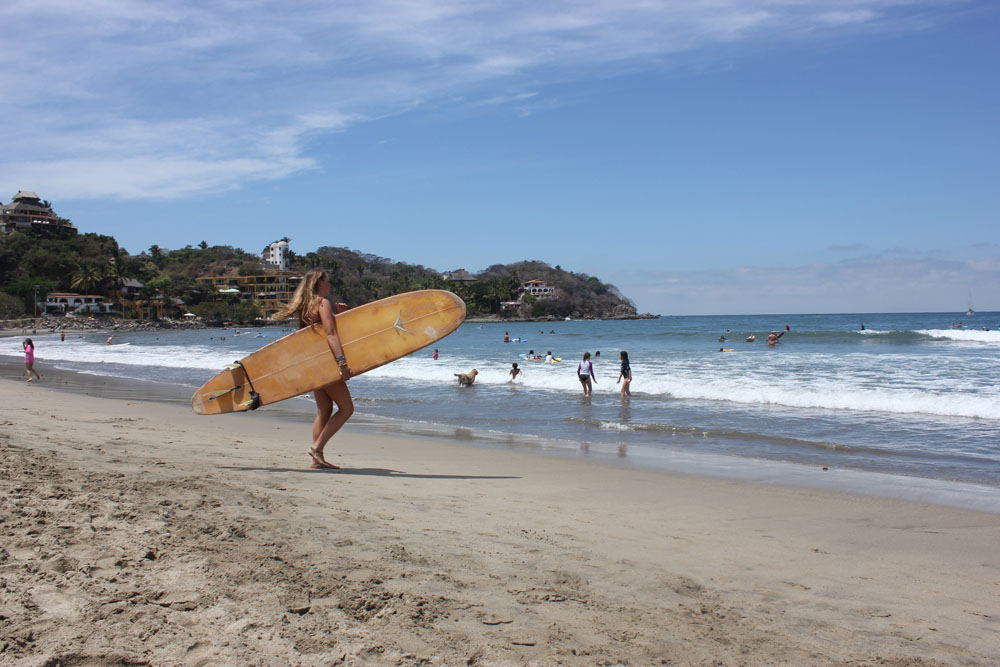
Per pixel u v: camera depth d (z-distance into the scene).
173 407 13.55
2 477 4.11
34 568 2.67
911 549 4.76
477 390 18.44
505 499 5.60
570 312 186.38
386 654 2.28
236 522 3.57
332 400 6.34
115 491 3.98
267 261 193.25
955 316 136.62
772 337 40.44
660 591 3.33
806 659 2.66
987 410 12.80
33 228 135.62
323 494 4.81
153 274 155.38
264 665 2.12
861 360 26.78
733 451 9.51
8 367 28.66
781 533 5.11
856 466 8.42
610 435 11.05
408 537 3.77
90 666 2.03
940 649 2.88
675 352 35.16
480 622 2.64
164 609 2.43
